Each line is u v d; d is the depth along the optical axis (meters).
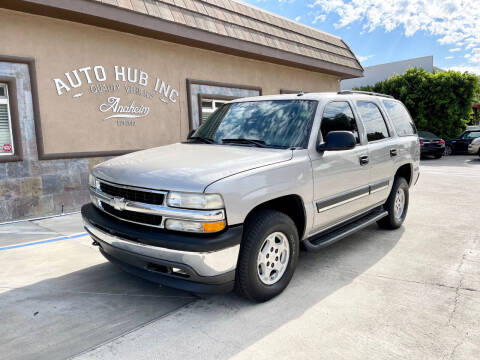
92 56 7.52
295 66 12.47
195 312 3.08
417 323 2.89
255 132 3.90
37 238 5.19
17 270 3.99
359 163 4.23
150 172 3.02
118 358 2.46
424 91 20.92
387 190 4.97
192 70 9.46
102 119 7.77
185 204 2.75
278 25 11.45
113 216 3.24
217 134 4.15
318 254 4.49
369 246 4.77
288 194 3.25
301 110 3.90
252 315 3.03
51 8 6.36
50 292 3.46
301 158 3.46
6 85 6.59
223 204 2.76
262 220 3.07
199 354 2.51
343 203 4.01
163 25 7.89
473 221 5.96
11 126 6.65
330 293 3.43
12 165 6.61
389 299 3.30
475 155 20.11
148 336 2.73
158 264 2.87
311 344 2.62
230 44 9.39
